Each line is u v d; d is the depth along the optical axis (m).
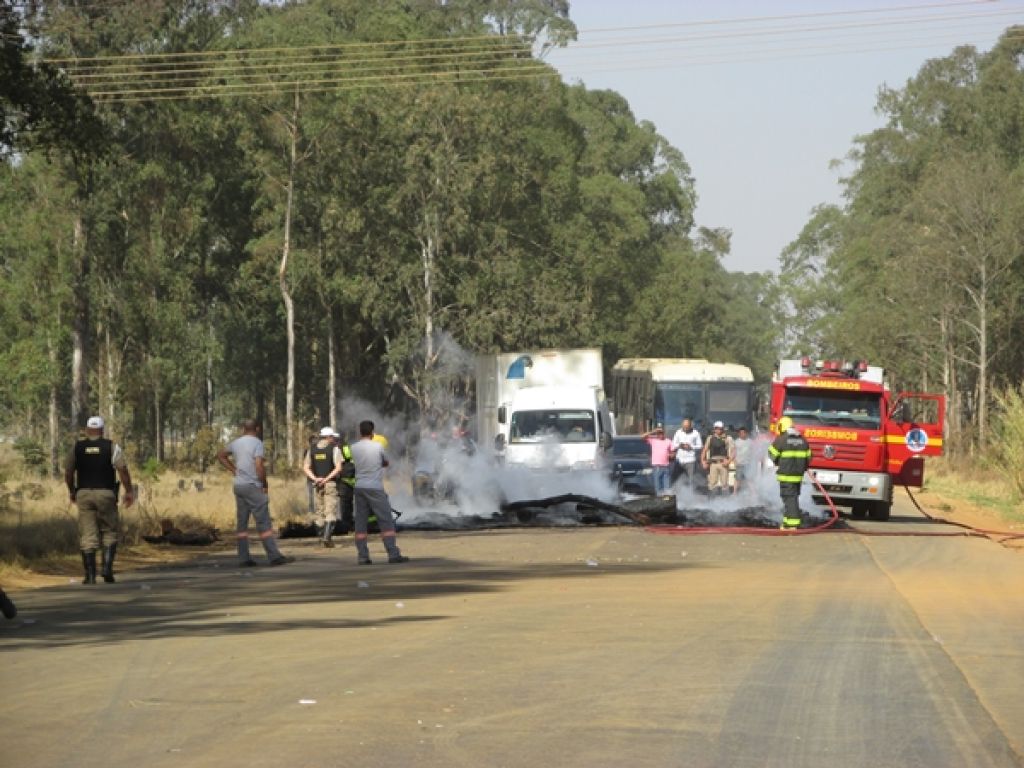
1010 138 168.62
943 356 166.50
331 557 45.28
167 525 52.38
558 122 168.88
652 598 31.92
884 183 177.88
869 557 44.72
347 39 153.88
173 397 147.25
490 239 151.12
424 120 143.62
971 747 16.52
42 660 23.05
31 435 165.88
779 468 55.78
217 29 138.38
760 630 26.39
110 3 125.75
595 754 16.00
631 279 179.62
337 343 170.12
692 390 98.75
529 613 28.95
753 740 16.81
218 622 27.98
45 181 128.00
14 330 146.88
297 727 17.44
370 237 148.50
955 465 127.19
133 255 136.88
